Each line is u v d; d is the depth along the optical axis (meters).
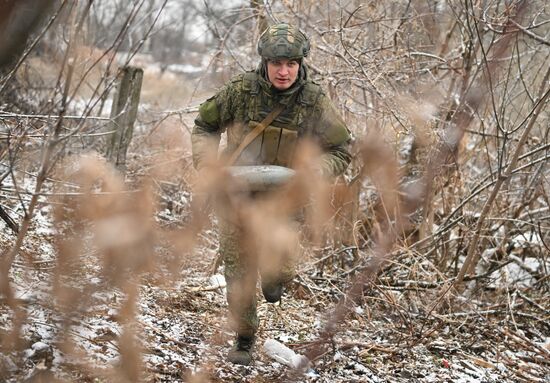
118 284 2.12
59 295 2.22
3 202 7.20
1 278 2.75
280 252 2.78
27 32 2.02
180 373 4.50
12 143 5.13
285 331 6.34
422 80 8.99
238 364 5.06
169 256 2.06
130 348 2.49
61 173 2.51
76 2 3.59
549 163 9.00
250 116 4.90
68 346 2.42
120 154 8.48
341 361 5.80
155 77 18.45
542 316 8.05
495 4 8.54
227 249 4.95
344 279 7.63
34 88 8.46
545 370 6.52
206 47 12.67
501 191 8.52
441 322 6.89
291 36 4.78
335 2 9.13
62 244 2.11
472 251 7.44
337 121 4.93
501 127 7.21
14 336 3.09
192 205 2.17
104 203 2.00
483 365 6.41
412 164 7.77
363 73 8.03
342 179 7.18
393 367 5.99
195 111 9.30
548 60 9.61
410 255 7.39
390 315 7.22
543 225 9.34
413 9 8.92
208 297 6.49
